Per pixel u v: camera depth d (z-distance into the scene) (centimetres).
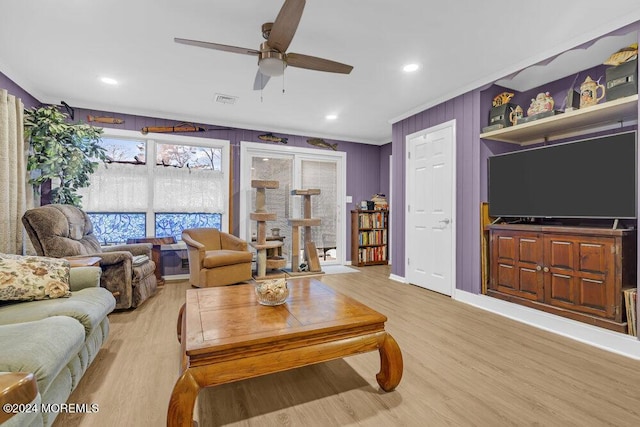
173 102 384
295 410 152
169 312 294
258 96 365
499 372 187
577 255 242
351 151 587
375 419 145
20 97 320
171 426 121
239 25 227
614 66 234
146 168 425
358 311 172
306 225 479
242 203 485
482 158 325
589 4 200
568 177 259
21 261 180
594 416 147
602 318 226
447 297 353
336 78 315
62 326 139
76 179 351
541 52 263
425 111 395
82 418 143
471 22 221
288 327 148
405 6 204
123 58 275
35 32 234
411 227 417
